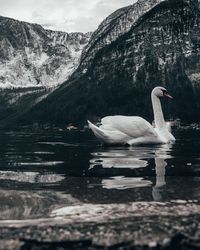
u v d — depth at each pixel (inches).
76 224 306.0
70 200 390.9
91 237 278.2
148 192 424.8
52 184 484.1
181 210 346.3
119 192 426.6
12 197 406.3
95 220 317.7
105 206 363.9
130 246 264.8
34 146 1129.4
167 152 856.3
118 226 299.0
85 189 447.5
